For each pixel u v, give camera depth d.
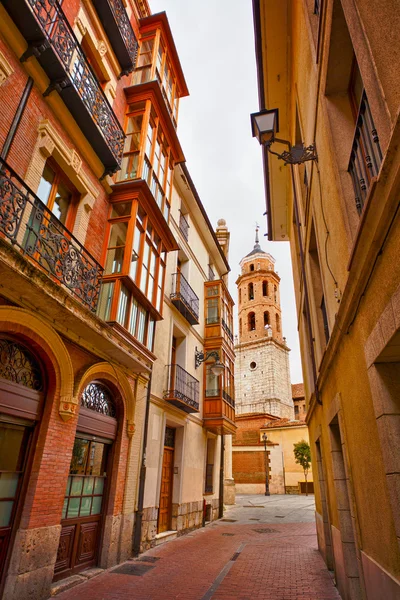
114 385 7.88
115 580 6.37
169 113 11.08
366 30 2.86
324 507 8.02
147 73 10.54
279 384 45.28
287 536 11.70
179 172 13.55
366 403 3.68
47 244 5.77
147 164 9.23
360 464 4.08
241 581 6.59
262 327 48.75
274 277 52.81
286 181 12.37
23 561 5.03
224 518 15.94
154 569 7.21
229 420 15.28
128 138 9.45
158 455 10.17
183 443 12.30
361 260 3.30
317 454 8.83
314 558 8.48
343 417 4.93
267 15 7.65
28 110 6.13
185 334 13.54
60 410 6.01
